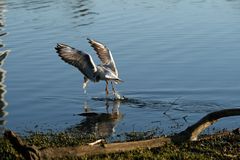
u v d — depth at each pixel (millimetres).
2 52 25703
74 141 13328
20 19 34500
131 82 20531
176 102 18125
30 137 13961
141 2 41062
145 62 23297
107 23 32500
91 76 16234
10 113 17250
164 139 12367
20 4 41125
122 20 33312
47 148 11039
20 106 17969
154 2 40938
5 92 19516
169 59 23688
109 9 37844
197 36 28141
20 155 11414
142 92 19297
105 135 14695
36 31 30531
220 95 18734
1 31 30812
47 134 14352
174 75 21266
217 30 29641
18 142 10656
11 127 15836
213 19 33125
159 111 17250
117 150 11664
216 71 21625
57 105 18062
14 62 23828
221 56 23938
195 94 18938
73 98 18781
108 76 16469
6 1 42969
